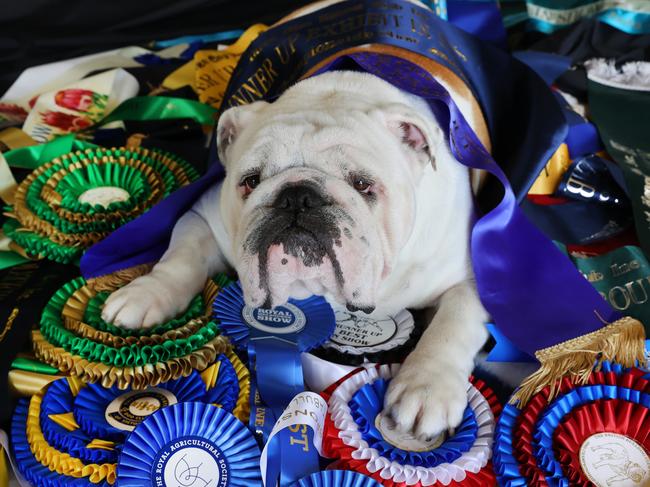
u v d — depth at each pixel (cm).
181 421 169
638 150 271
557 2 366
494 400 186
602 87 307
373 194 185
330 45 236
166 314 209
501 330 200
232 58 346
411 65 223
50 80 362
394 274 209
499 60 271
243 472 165
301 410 171
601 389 181
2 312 211
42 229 247
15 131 311
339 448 170
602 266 232
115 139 311
